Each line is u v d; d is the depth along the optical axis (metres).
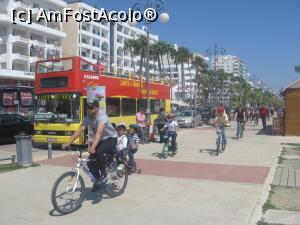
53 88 18.02
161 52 92.12
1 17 61.25
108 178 8.35
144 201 8.27
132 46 93.56
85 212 7.44
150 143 19.94
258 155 15.57
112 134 8.05
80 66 17.78
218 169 12.22
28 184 9.88
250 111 43.00
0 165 12.49
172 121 14.95
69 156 15.08
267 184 10.00
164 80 28.53
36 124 18.25
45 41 72.06
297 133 24.89
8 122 20.83
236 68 112.25
